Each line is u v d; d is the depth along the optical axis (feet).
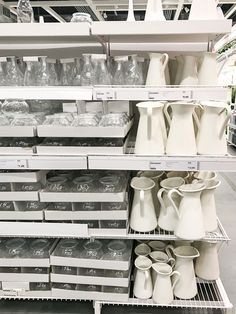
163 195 5.03
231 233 9.02
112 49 6.19
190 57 4.80
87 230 4.96
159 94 4.37
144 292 5.08
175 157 4.50
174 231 4.88
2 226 5.07
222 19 4.24
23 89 4.45
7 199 4.97
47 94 4.40
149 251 5.56
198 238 4.71
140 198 4.86
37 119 4.88
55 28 4.33
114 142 4.67
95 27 4.31
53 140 4.86
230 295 6.15
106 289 5.09
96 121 4.71
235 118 19.74
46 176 5.42
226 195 12.72
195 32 4.23
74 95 4.39
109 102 5.29
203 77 4.77
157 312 5.63
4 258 5.17
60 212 4.99
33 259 5.12
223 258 7.59
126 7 11.84
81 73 5.12
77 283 5.13
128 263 4.99
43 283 5.25
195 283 5.18
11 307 5.75
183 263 5.02
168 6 11.13
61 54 6.31
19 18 4.93
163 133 4.78
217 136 4.58
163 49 6.15
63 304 5.83
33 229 5.05
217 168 4.44
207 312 5.59
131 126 5.92
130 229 5.18
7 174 4.86
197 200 4.67
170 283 4.98
